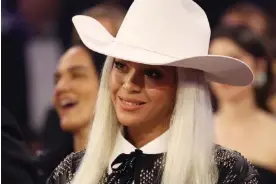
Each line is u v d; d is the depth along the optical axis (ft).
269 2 48.26
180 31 22.97
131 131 23.91
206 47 23.63
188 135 23.18
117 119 24.36
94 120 24.61
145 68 22.65
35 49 49.21
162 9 22.97
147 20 22.98
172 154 23.15
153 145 23.56
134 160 23.52
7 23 49.65
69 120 31.48
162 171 23.26
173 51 22.82
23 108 48.49
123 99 22.89
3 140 26.76
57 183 25.02
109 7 33.45
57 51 49.37
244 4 48.26
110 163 24.25
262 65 35.22
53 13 49.73
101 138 24.41
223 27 35.35
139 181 23.25
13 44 48.98
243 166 23.66
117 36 23.59
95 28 24.32
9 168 26.50
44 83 49.08
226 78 23.67
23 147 27.27
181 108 23.20
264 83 35.42
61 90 31.50
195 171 23.20
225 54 34.68
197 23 23.38
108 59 24.20
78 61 31.22
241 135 35.53
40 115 48.55
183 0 23.16
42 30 49.73
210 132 23.67
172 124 23.38
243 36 34.76
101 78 24.41
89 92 31.14
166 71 22.85
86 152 24.71
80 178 24.32
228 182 23.20
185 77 23.16
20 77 48.65
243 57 34.76
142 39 22.90
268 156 35.04
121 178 23.52
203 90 23.50
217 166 23.54
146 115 22.90
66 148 32.22
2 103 48.39
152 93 22.72
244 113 35.70
